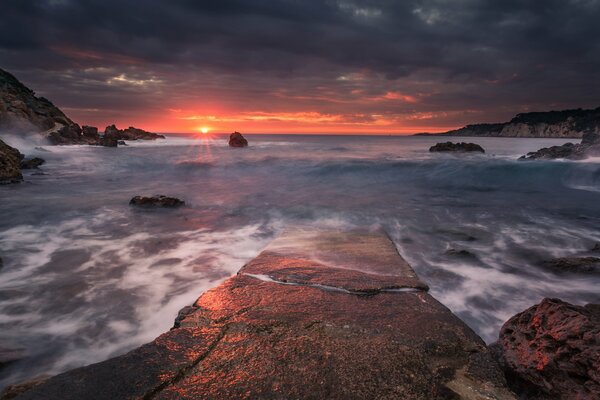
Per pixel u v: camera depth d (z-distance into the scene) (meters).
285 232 7.43
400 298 3.98
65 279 6.15
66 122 46.66
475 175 21.20
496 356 3.35
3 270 6.55
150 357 2.72
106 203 13.03
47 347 4.17
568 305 3.25
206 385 2.40
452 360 2.81
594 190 17.48
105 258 7.30
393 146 57.84
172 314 4.98
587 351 2.71
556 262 6.97
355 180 21.08
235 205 13.29
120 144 48.47
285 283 4.37
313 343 2.95
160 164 27.28
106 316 4.91
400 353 2.85
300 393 2.34
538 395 2.86
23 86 48.84
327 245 6.30
